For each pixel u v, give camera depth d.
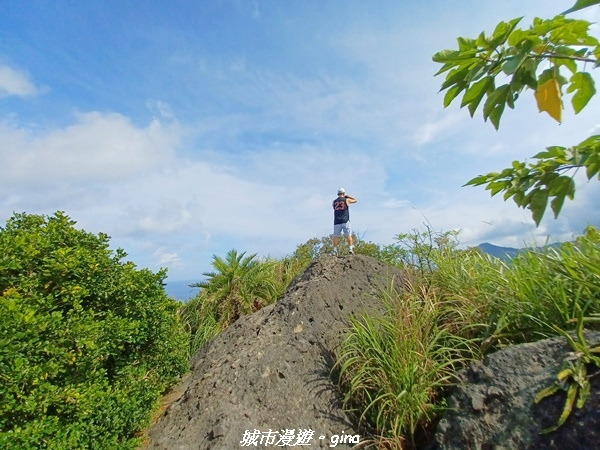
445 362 3.69
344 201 9.32
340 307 5.32
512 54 1.15
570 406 2.52
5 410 2.40
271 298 9.16
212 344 6.52
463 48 1.17
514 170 1.44
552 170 1.37
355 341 4.38
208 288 9.23
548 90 1.20
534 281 3.55
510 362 3.13
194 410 4.16
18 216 3.94
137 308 4.15
